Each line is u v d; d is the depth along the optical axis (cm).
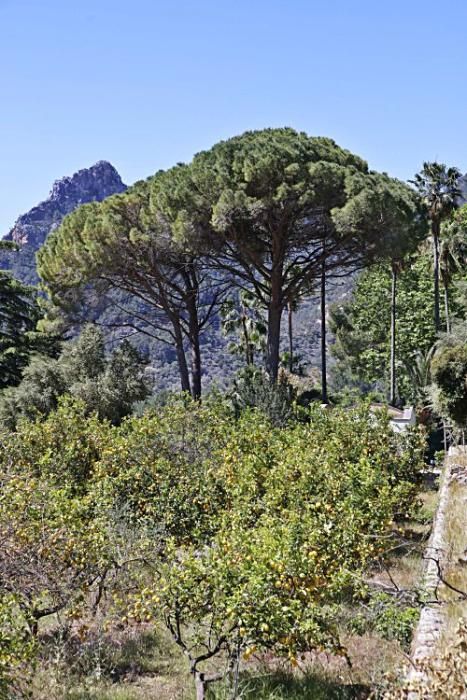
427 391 2584
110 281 2966
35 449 1581
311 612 790
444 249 3878
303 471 1327
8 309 3522
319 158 2741
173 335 3105
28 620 784
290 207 2491
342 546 1046
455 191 3641
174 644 994
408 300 4366
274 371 2730
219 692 798
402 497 1490
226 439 1585
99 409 2650
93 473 1519
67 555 916
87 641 938
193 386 3169
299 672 860
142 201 2912
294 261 2798
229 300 3531
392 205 2473
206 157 2845
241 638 776
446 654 581
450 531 1188
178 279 3284
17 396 2669
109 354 3105
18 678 764
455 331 2362
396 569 1221
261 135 2883
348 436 1706
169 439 1552
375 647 878
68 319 3066
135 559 995
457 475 1733
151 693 811
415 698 575
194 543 1227
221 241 2678
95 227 2777
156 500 1311
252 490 1280
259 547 809
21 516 900
